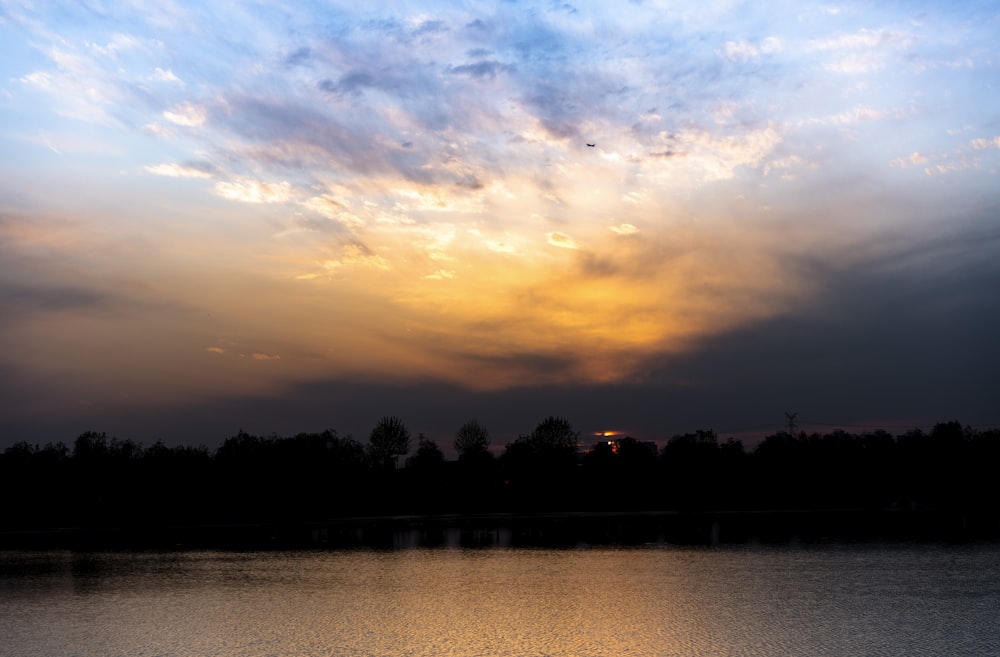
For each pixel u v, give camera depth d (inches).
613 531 6427.2
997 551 4626.0
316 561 4234.7
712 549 4835.1
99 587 3255.4
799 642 2149.4
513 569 3846.0
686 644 2132.1
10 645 2159.2
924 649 2069.4
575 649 2080.5
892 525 6924.2
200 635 2271.2
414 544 5270.7
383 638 2217.0
